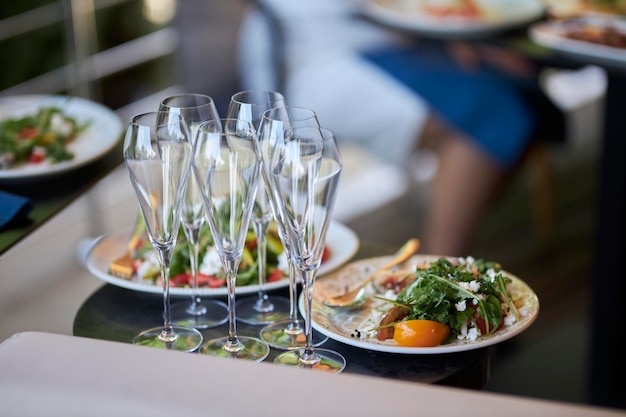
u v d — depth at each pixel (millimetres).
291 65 4020
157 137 1653
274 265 1896
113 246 1947
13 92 4184
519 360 3320
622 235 2881
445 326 1688
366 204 4551
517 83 3570
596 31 2752
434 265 1760
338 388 1510
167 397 1508
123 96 5105
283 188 1629
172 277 1872
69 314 1837
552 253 4211
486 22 2820
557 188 4879
